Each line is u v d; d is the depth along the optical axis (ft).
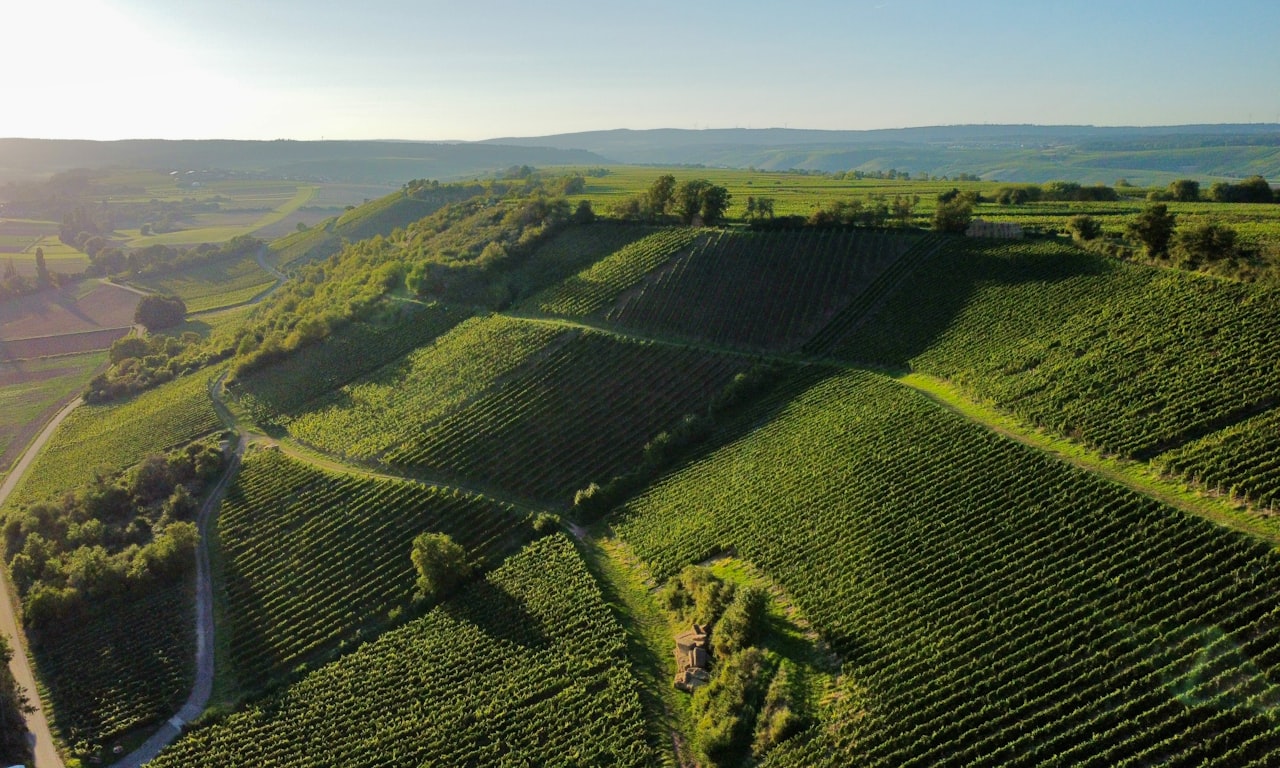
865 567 214.48
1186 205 451.12
